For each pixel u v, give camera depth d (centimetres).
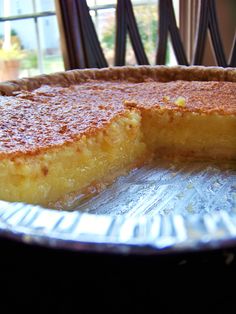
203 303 8
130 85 26
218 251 7
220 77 26
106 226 8
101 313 8
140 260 7
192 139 22
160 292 8
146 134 22
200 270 8
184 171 20
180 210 17
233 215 8
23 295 8
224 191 18
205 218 8
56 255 8
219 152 22
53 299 8
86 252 7
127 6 29
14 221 9
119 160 20
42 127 18
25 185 16
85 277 8
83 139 18
